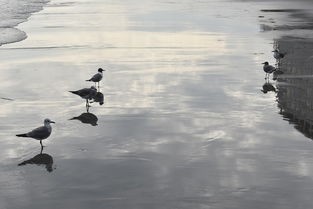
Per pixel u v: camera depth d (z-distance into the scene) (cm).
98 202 995
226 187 1059
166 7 5391
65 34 3525
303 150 1295
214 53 2767
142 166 1192
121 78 2189
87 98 1739
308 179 1100
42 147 1343
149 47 2967
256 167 1176
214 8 5253
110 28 3778
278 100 1820
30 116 1650
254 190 1043
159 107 1738
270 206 968
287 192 1031
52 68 2414
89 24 4034
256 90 1970
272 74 2245
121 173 1150
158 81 2127
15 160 1249
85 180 1110
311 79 2152
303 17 4416
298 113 1664
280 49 2858
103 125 1537
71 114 1664
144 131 1473
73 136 1433
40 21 4281
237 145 1339
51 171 1169
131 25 3938
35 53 2819
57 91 1977
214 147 1326
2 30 3719
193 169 1166
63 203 994
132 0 6356
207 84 2070
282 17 4406
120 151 1303
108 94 1923
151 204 983
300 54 2705
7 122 1583
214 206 970
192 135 1432
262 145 1338
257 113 1658
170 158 1243
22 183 1099
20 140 1410
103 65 2472
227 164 1197
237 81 2119
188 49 2894
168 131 1472
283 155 1257
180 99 1841
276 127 1502
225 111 1683
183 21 4166
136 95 1903
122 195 1026
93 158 1253
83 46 3027
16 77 2223
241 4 5728
